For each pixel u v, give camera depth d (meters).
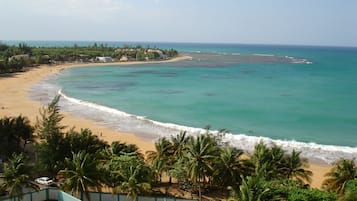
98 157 48.34
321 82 172.75
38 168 49.91
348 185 41.06
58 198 42.38
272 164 46.47
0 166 52.44
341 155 68.75
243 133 83.69
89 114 100.19
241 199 34.53
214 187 48.91
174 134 81.25
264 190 35.12
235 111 107.00
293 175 46.56
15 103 110.50
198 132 82.69
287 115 102.25
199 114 102.81
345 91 145.12
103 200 42.94
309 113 104.69
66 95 128.88
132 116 98.69
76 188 40.09
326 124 92.38
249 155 52.88
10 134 59.06
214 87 154.12
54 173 51.25
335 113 104.81
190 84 162.62
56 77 181.62
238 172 45.25
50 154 50.78
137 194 42.41
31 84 153.00
